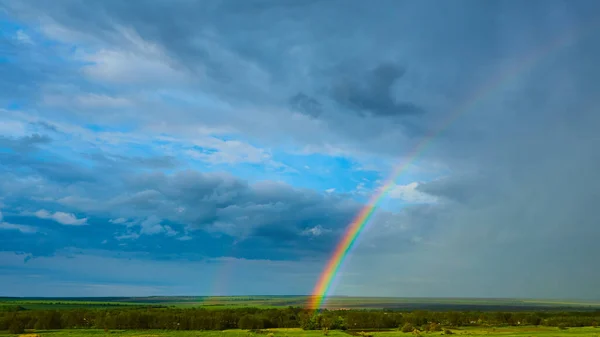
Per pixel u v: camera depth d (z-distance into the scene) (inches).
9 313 6998.0
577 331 6328.7
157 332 6151.6
